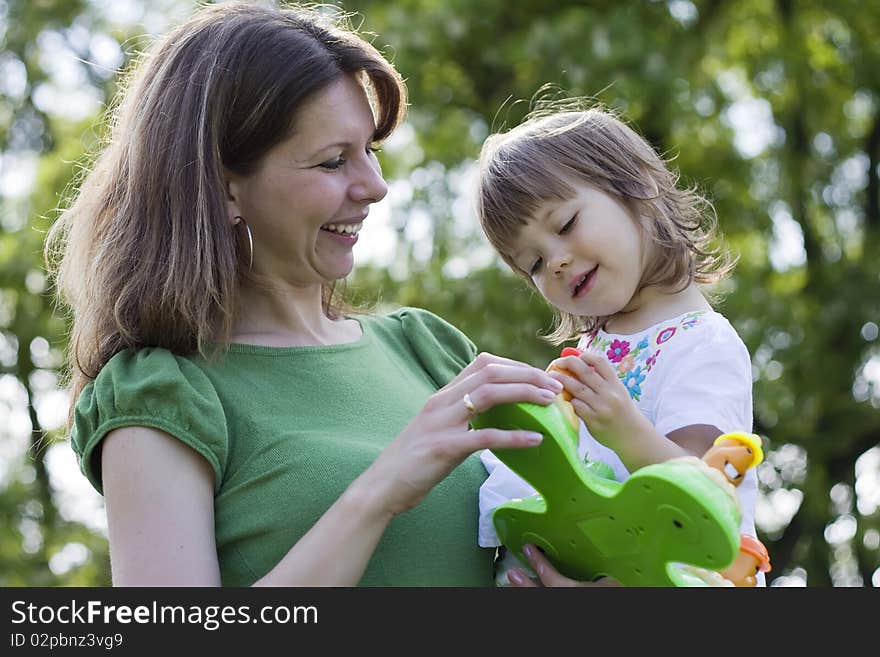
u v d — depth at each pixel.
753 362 8.87
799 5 9.95
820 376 9.45
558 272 2.48
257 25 2.28
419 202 8.88
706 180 8.92
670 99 8.25
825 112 10.30
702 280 2.73
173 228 2.22
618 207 2.49
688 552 1.88
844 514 10.55
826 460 10.02
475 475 2.37
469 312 8.05
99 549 11.67
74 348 2.32
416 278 8.38
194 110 2.24
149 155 2.26
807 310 9.55
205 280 2.20
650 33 8.39
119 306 2.22
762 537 10.28
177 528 2.04
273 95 2.20
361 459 2.18
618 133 2.60
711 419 2.24
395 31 8.39
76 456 2.20
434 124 8.73
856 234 10.66
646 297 2.50
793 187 10.09
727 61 9.71
